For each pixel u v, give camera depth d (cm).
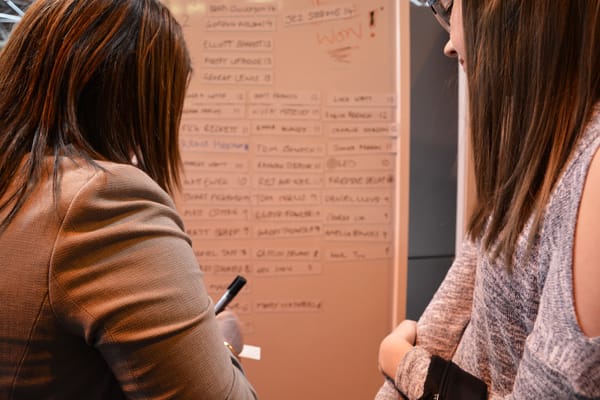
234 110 136
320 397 147
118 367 49
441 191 171
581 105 48
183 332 50
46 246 48
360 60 137
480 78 59
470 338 69
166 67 62
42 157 53
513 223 54
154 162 63
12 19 152
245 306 142
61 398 52
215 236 140
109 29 57
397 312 143
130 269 49
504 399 50
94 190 49
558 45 49
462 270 83
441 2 73
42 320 48
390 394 73
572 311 43
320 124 138
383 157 140
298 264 142
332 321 145
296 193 140
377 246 143
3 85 57
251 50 134
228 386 53
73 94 55
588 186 44
